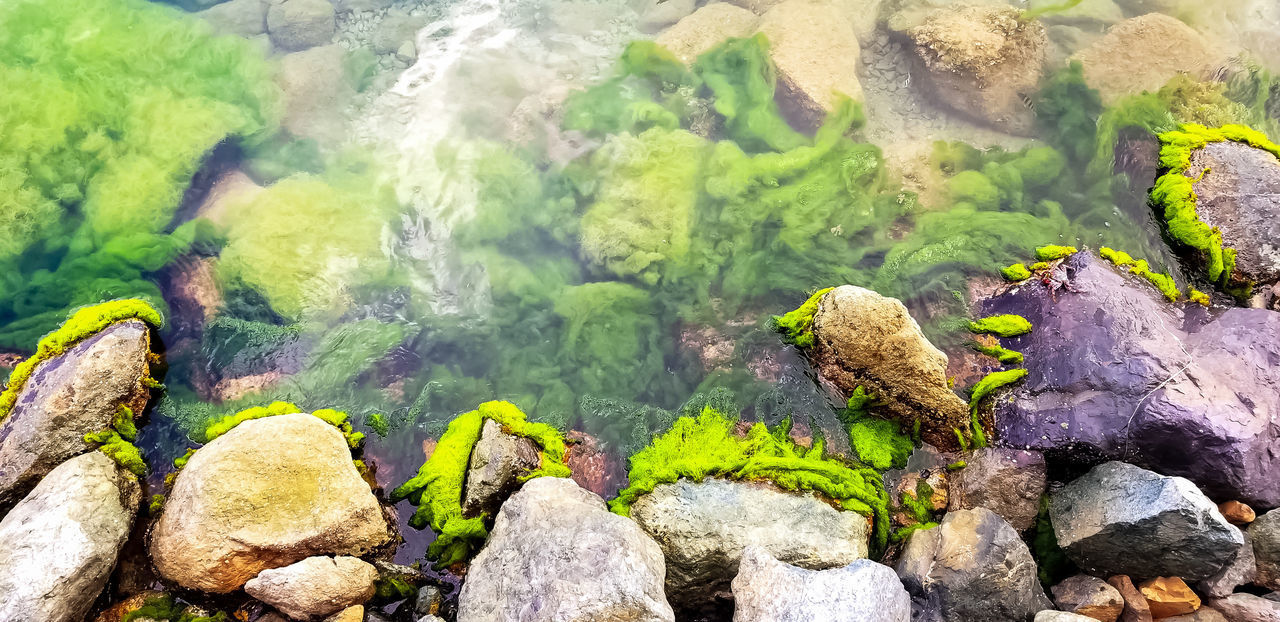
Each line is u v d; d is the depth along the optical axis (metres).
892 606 1.74
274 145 2.80
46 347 2.15
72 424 2.02
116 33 2.94
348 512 1.92
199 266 2.47
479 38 3.12
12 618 1.71
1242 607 1.79
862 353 2.13
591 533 1.81
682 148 2.75
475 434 2.12
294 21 3.05
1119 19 3.04
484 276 2.51
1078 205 2.58
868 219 2.59
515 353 2.36
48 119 2.69
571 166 2.75
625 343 2.36
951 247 2.47
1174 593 1.82
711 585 1.90
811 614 1.72
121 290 2.39
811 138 2.82
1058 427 2.00
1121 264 2.35
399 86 2.96
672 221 2.58
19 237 2.50
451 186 2.70
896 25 2.98
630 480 2.07
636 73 2.99
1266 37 2.92
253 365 2.29
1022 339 2.21
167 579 1.87
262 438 1.94
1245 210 2.35
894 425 2.15
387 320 2.42
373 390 2.28
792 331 2.29
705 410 2.20
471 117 2.88
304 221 2.56
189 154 2.72
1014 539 1.84
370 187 2.69
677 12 3.18
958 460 2.09
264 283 2.44
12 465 1.96
